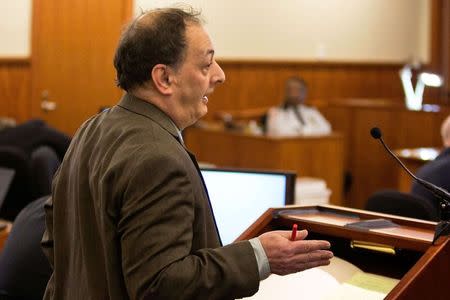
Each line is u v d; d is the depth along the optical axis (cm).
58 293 210
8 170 425
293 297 212
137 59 194
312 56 1134
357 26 1188
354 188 1034
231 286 176
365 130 1021
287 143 834
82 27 924
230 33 1041
